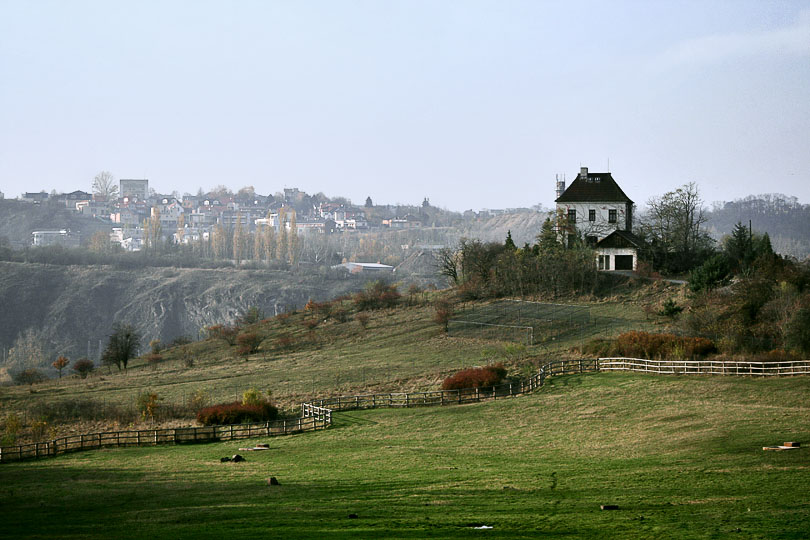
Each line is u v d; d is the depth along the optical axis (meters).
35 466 45.53
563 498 29.78
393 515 27.55
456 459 41.56
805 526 23.73
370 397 66.25
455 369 78.19
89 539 25.23
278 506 30.09
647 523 25.05
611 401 56.03
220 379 86.88
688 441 41.69
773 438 40.06
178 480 38.22
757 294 78.19
